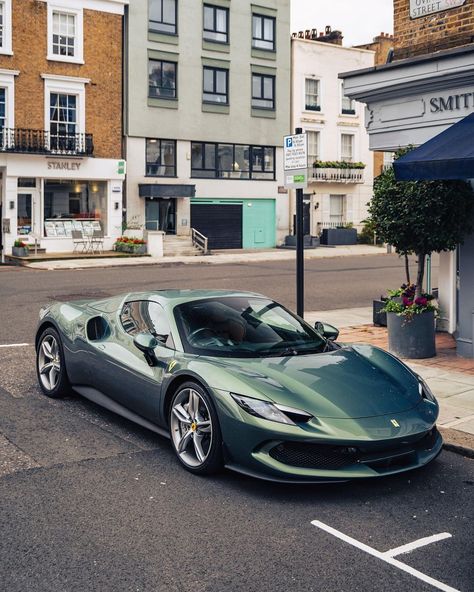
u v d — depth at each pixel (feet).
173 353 18.40
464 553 13.06
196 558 12.64
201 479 16.60
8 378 26.11
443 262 36.40
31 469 16.99
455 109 32.30
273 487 16.20
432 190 28.19
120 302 22.07
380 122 36.22
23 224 92.38
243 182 113.70
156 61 103.86
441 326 36.68
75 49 95.04
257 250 111.14
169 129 105.40
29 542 13.12
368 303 48.57
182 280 62.75
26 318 39.93
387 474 15.48
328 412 15.74
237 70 111.34
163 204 106.93
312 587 11.69
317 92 120.16
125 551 12.85
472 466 17.94
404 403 16.79
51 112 94.07
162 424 18.29
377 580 11.96
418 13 34.83
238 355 18.16
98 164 96.37
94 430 20.13
